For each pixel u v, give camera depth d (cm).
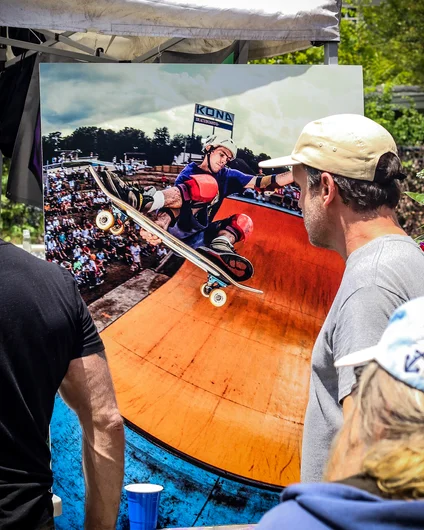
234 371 330
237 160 337
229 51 429
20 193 395
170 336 329
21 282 202
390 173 226
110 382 220
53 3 304
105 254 327
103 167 328
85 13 309
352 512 104
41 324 202
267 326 334
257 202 338
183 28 323
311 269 339
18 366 198
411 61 1425
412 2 1420
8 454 196
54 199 325
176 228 332
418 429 110
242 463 324
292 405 330
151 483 321
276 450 327
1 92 412
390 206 229
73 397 220
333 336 212
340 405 221
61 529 313
